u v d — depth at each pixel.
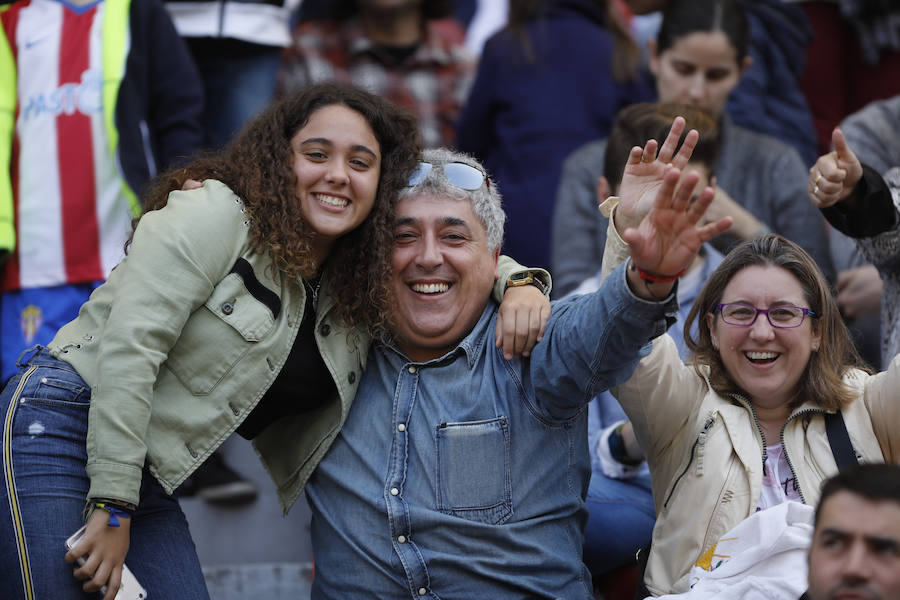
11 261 9.40
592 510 7.78
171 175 6.86
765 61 10.93
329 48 11.34
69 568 6.25
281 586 9.48
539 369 6.58
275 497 10.09
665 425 6.99
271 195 6.60
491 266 6.95
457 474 6.62
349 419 6.89
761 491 6.75
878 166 9.22
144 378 6.21
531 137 10.51
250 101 10.73
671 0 10.06
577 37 10.62
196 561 6.80
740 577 6.00
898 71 11.30
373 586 6.64
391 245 6.80
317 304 6.83
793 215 9.73
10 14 9.66
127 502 6.19
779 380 6.81
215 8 10.61
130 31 9.61
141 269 6.33
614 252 6.60
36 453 6.39
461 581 6.58
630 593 7.82
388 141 6.92
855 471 4.96
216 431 6.50
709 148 8.59
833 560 4.87
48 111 9.41
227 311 6.46
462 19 12.91
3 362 9.35
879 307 8.93
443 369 6.82
